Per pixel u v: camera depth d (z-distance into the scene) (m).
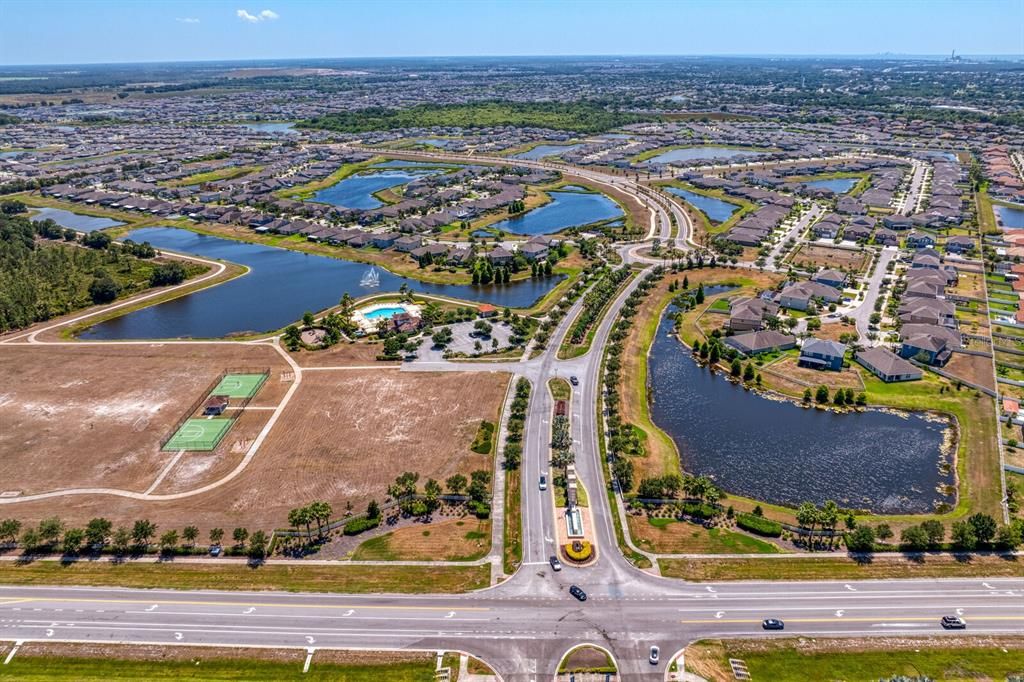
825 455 134.00
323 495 120.50
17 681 86.25
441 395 154.25
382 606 96.81
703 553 106.12
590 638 90.81
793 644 89.62
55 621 95.06
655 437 139.12
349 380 162.00
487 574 102.38
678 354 177.62
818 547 107.00
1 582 101.69
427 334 188.12
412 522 114.06
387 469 127.62
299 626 93.69
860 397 149.75
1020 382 154.50
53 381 163.12
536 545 108.06
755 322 184.88
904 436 139.12
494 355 174.50
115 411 149.12
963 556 104.12
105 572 103.81
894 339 177.50
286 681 85.62
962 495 120.12
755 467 130.88
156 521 114.50
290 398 153.62
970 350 169.88
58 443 137.38
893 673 85.31
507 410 147.62
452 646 90.00
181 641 91.69
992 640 89.75
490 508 116.56
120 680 86.31
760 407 151.50
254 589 100.25
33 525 113.56
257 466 129.00
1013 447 132.88
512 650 89.19
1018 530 106.00
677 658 87.62
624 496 119.88
